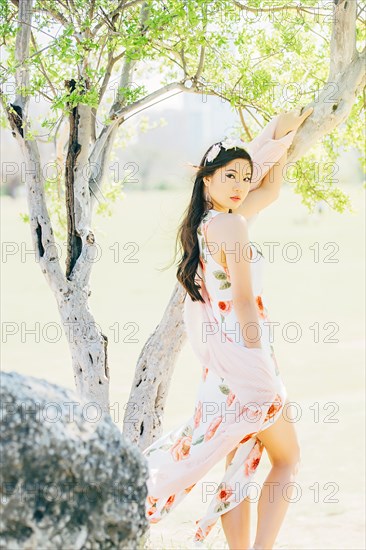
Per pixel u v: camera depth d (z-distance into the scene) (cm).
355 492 714
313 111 460
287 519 654
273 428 382
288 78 584
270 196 450
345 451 834
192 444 382
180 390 1200
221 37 488
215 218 380
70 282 497
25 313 1998
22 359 1404
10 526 261
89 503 272
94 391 492
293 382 1210
